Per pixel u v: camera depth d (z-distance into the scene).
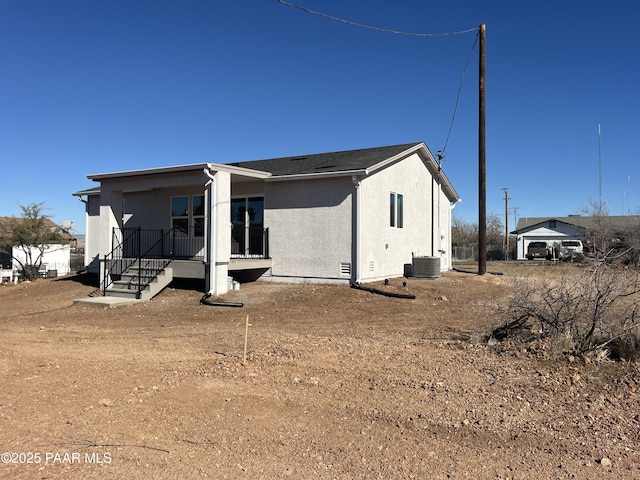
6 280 29.70
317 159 18.03
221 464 3.86
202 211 16.80
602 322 6.42
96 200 21.14
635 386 5.39
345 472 3.74
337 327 9.59
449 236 22.73
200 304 12.62
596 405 4.99
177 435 4.39
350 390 5.57
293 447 4.17
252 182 16.22
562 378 5.75
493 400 5.20
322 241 14.86
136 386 5.76
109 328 9.99
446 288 15.09
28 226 28.42
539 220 55.09
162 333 9.30
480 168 18.97
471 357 6.79
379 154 16.78
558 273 8.16
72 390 5.62
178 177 14.16
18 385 5.84
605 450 4.07
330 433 4.45
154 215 18.03
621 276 6.55
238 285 14.37
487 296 14.12
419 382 5.80
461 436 4.38
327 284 14.66
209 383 5.85
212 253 13.38
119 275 15.38
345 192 14.50
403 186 17.48
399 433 4.45
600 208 24.53
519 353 6.73
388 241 16.25
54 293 16.53
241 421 4.72
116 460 3.90
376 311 11.36
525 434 4.41
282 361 6.79
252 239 16.38
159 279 13.88
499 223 75.81
